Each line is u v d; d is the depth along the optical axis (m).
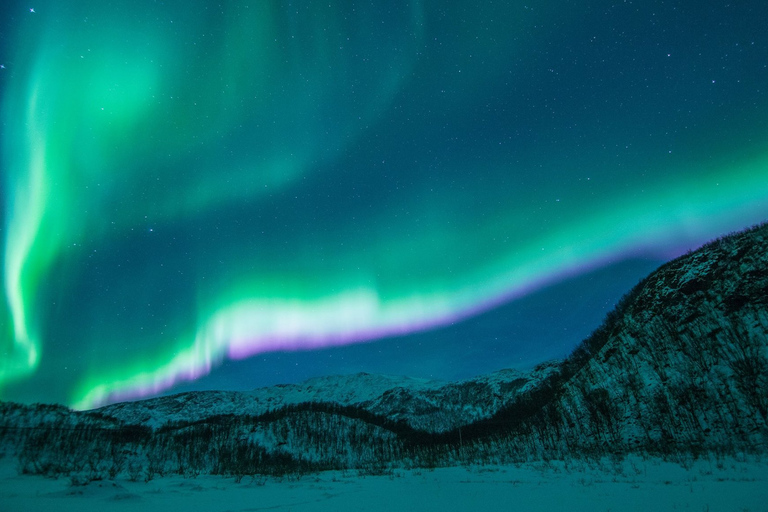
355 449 125.38
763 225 60.12
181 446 78.75
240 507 17.59
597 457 37.53
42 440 40.91
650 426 45.31
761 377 39.44
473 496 19.45
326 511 16.48
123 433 61.81
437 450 84.56
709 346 49.38
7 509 15.66
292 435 136.50
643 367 56.91
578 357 98.06
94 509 16.22
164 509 16.86
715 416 39.75
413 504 17.97
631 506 14.25
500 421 100.38
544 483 23.06
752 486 16.22
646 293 73.50
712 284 58.00
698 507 13.25
